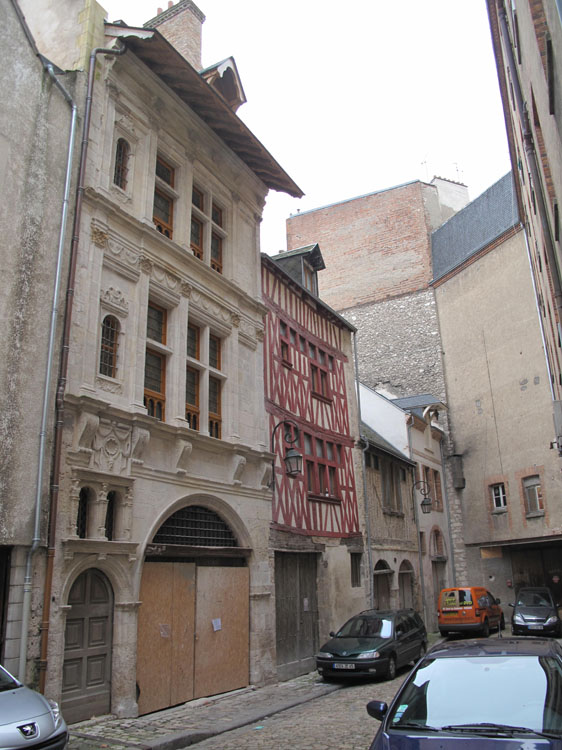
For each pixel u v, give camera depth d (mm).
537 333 22312
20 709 5062
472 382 24750
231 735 7645
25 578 7277
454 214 29266
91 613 8219
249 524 11758
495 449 23375
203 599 10281
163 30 14906
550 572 23156
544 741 3730
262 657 11375
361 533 16734
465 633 18969
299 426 14750
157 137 11102
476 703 4273
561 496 20672
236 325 12469
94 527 8359
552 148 6574
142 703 8617
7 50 8578
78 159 9266
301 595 13602
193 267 11320
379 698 9719
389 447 21000
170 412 10242
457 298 26047
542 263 12344
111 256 9500
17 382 7719
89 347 8805
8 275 7910
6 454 7387
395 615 13047
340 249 30734
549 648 4883
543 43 5715
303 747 6664
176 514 10172
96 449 8562
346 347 18656
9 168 8227
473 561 23688
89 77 9672
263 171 13938
